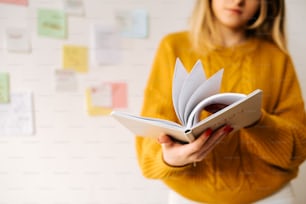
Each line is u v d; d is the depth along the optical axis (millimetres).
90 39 1055
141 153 757
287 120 690
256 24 738
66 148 1087
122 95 1066
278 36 766
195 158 589
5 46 1062
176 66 573
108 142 1081
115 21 1046
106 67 1062
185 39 782
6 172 1086
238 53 733
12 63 1070
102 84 1067
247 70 722
